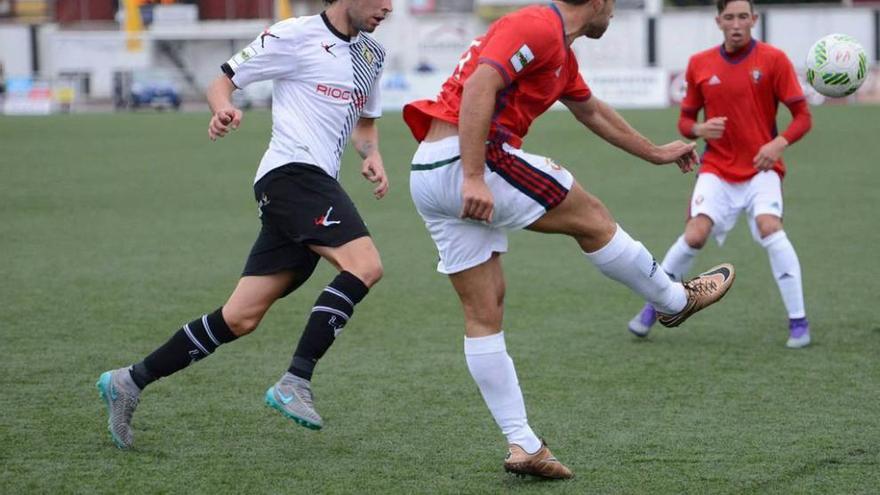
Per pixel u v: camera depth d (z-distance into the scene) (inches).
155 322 1010.7
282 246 636.1
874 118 3668.8
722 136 964.6
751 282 1229.7
